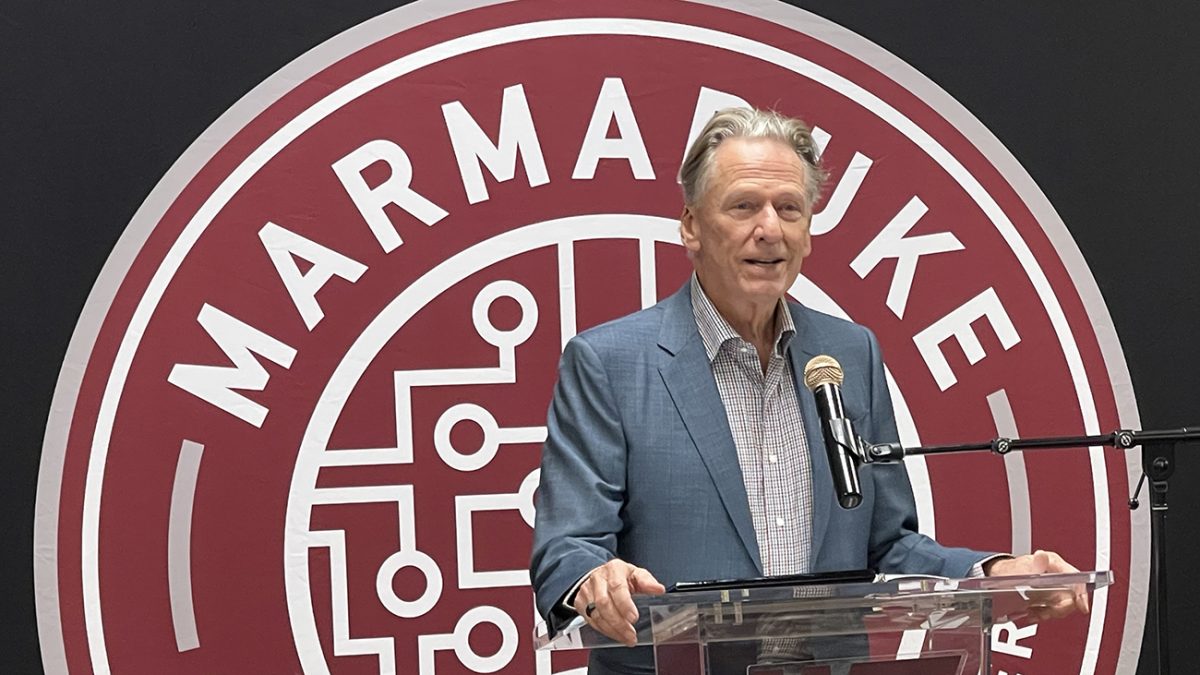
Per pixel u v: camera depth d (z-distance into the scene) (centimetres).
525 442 562
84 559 536
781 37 577
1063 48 582
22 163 540
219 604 543
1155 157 581
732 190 379
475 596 557
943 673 298
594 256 568
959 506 572
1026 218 578
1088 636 570
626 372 388
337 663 548
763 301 385
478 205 564
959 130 580
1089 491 573
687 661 298
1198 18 584
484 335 562
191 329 548
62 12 545
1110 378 575
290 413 552
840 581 300
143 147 548
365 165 560
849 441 332
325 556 550
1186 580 571
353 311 557
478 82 566
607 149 570
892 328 576
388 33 562
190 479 544
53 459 536
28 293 538
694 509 378
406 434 557
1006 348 575
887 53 579
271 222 554
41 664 532
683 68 573
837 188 576
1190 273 579
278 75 556
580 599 311
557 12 570
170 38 550
